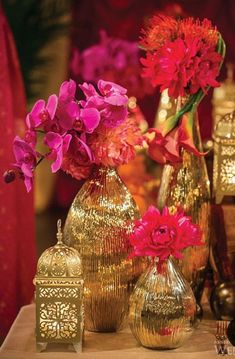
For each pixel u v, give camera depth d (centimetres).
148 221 189
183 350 193
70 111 189
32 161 189
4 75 280
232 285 214
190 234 188
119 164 197
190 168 210
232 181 213
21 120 296
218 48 205
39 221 576
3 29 286
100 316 202
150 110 604
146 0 613
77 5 613
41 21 500
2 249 282
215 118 312
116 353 191
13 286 284
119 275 200
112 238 199
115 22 617
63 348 193
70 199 607
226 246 216
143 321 190
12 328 208
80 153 195
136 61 375
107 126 194
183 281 193
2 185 281
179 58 198
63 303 190
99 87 199
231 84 318
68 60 542
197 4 608
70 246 201
